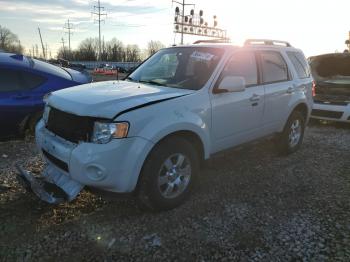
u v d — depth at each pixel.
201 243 3.27
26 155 5.50
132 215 3.75
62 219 3.63
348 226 3.59
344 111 8.26
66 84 6.45
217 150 4.46
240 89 4.21
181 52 4.84
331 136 7.58
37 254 3.06
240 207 3.98
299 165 5.47
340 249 3.18
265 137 5.34
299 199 4.22
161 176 3.69
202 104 4.02
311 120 9.36
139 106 3.47
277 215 3.81
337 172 5.19
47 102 4.05
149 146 3.44
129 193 3.49
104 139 3.28
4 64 5.89
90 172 3.29
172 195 3.85
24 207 3.85
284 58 5.67
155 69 4.82
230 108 4.41
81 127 3.37
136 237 3.34
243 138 4.82
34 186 3.65
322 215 3.82
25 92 6.00
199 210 3.88
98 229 3.47
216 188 4.48
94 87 4.15
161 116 3.57
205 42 5.29
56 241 3.25
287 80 5.62
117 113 3.32
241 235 3.41
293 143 5.98
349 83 8.43
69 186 3.51
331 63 9.63
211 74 4.26
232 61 4.55
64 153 3.41
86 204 3.96
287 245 3.25
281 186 4.60
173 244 3.25
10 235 3.32
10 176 4.64
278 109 5.36
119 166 3.32
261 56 5.13
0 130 5.91
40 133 3.93
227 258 3.06
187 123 3.77
